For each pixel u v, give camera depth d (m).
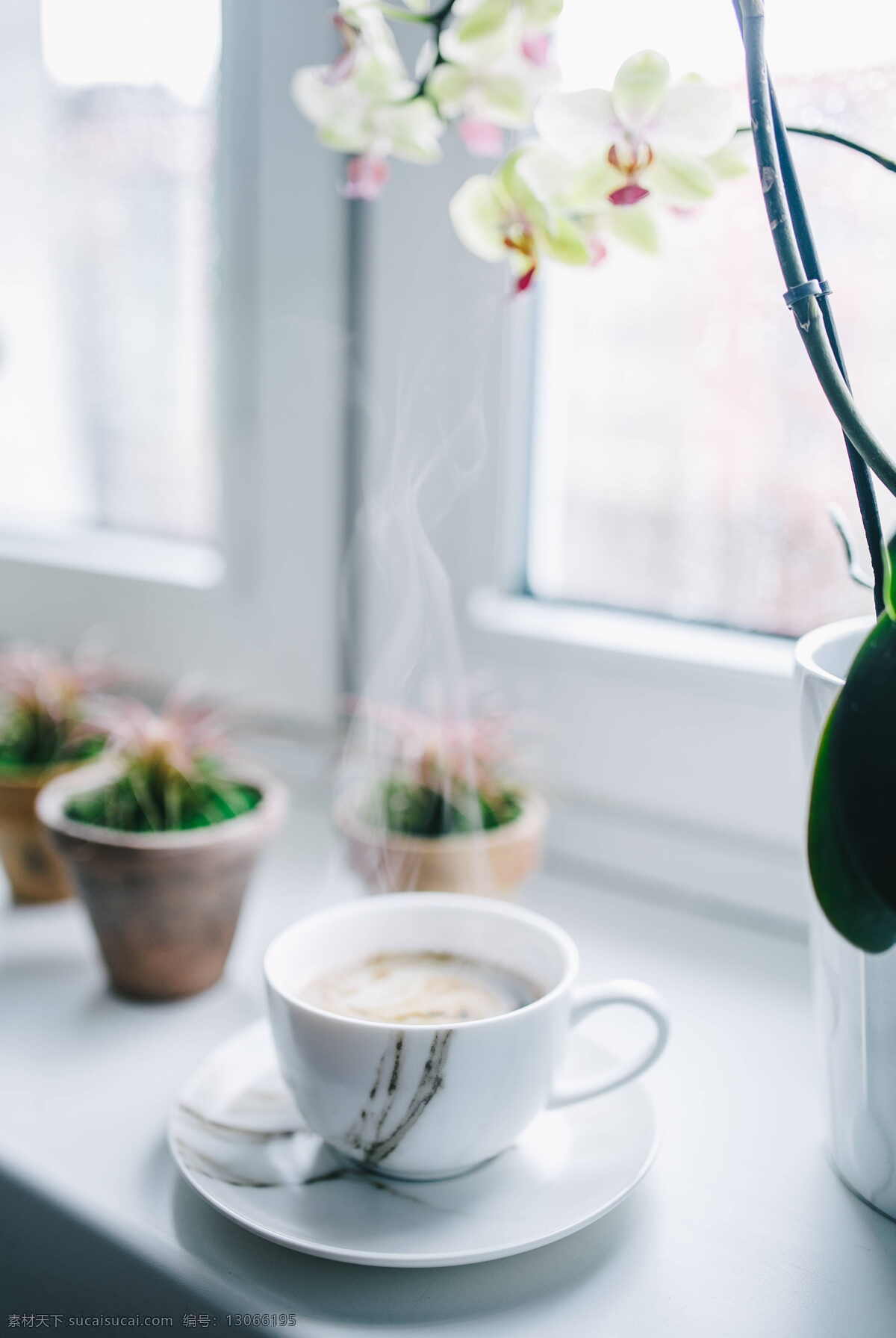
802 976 0.76
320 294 0.89
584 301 0.84
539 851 0.77
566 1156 0.62
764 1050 0.70
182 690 0.88
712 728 0.81
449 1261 0.57
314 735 0.95
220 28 0.90
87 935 0.81
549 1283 0.59
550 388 0.86
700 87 0.60
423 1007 0.63
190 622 0.98
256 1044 0.68
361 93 0.69
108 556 1.04
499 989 0.65
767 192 0.55
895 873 0.54
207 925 0.74
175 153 0.96
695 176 0.61
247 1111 0.65
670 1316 0.57
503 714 0.81
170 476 1.02
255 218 0.91
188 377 0.99
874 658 0.55
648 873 0.84
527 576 0.88
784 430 0.80
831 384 0.54
